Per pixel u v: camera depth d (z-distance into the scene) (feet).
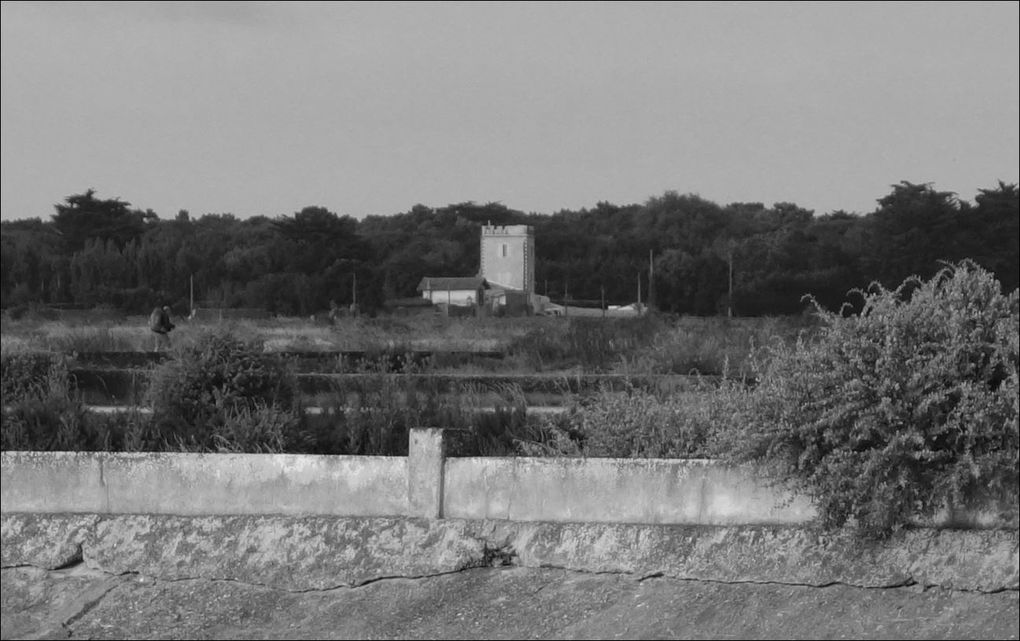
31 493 116.78
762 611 97.35
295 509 112.27
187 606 107.65
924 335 98.84
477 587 104.37
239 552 110.63
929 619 94.22
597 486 106.11
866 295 103.35
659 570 102.32
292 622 104.37
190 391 160.45
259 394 161.99
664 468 104.73
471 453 126.11
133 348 341.00
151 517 114.21
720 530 102.47
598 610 100.22
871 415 96.63
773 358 104.68
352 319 547.90
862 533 98.07
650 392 176.35
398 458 110.63
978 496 97.09
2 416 162.40
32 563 113.39
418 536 108.06
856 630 94.07
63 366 190.29
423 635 100.07
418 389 193.47
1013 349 95.96
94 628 106.22
